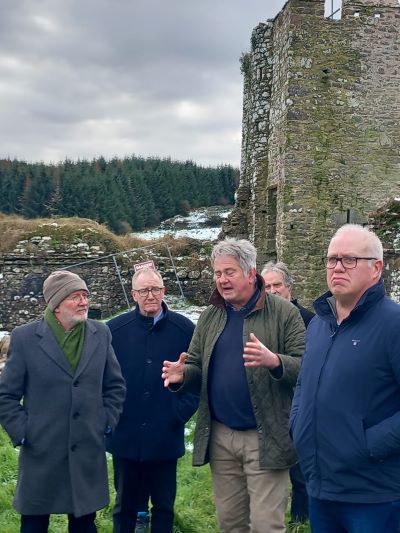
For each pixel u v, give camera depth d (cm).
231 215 2148
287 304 489
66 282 481
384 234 1280
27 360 471
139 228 5212
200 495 674
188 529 590
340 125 1753
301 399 392
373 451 354
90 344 482
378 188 1764
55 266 2036
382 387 362
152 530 536
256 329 475
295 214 1745
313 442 378
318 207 1750
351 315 375
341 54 1748
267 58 1947
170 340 554
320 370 380
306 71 1741
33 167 5931
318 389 378
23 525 476
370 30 1756
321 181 1750
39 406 466
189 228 4006
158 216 5412
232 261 470
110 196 5175
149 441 532
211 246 2192
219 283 475
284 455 456
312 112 1747
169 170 5859
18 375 470
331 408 369
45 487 461
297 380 419
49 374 466
